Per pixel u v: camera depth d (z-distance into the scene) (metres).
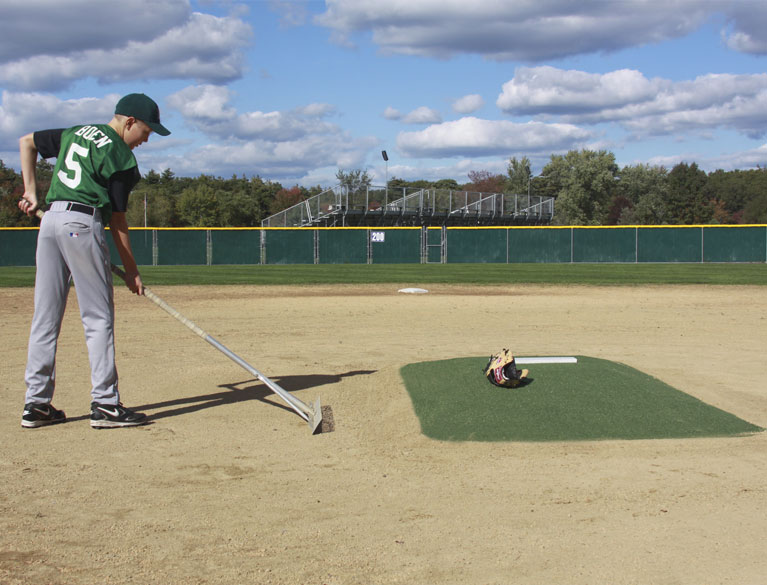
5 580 2.25
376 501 3.01
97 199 4.07
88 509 2.89
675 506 2.93
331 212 33.72
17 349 7.04
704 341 7.69
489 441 3.88
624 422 4.09
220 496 3.07
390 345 7.43
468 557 2.44
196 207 54.88
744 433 4.00
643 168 77.06
